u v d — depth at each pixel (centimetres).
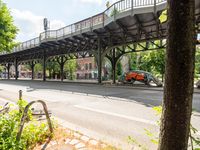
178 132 178
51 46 3180
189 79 172
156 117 698
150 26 1741
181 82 171
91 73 6000
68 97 1277
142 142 454
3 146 350
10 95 1401
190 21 167
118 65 4616
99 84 2528
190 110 178
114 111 812
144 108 873
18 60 5291
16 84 2859
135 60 4481
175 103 175
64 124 590
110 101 1091
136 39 2027
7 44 1709
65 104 998
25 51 3850
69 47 3044
